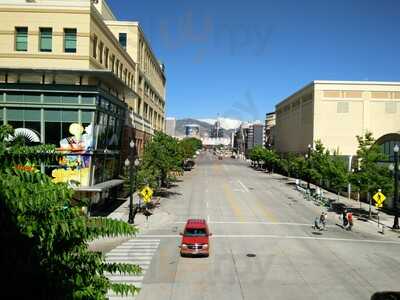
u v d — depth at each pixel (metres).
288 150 88.94
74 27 34.94
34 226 5.60
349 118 69.06
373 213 42.09
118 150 45.00
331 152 68.62
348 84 68.88
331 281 19.27
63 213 5.99
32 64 34.94
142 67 60.69
